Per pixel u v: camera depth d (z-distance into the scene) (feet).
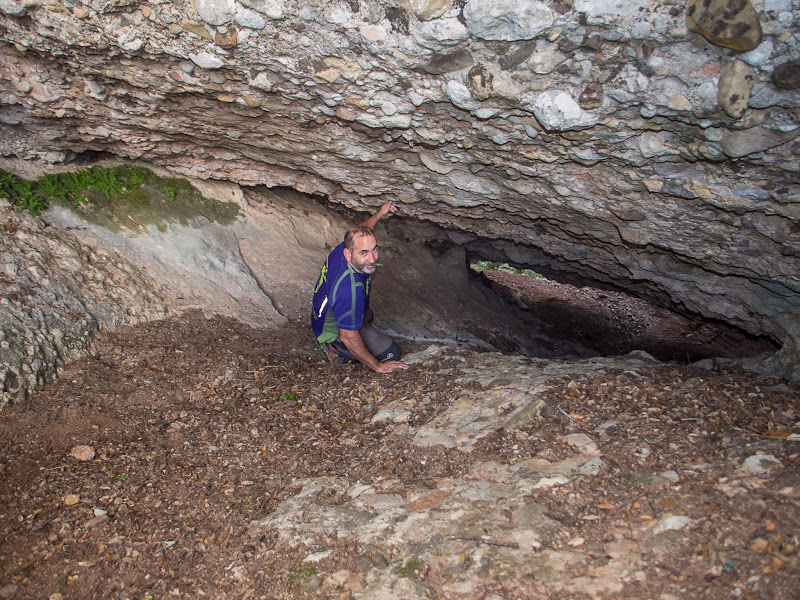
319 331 14.64
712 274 14.99
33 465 9.89
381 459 9.96
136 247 16.25
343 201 18.37
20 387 11.48
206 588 7.55
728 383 10.82
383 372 13.65
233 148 15.53
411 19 8.83
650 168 11.02
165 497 9.32
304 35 9.67
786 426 8.98
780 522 6.79
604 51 8.65
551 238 17.22
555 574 6.87
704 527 7.06
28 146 15.03
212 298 16.63
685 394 10.39
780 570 6.22
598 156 11.14
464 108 10.48
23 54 11.57
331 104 11.57
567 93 9.54
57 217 15.44
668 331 28.68
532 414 10.16
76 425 11.06
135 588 7.59
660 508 7.57
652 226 13.21
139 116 13.74
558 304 32.48
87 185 16.34
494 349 21.54
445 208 16.97
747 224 11.80
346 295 12.64
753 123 8.86
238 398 12.67
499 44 8.94
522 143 11.51
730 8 7.42
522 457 9.19
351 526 8.23
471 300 25.32
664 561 6.74
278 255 19.11
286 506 8.89
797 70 7.76
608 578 6.68
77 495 9.21
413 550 7.63
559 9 8.07
